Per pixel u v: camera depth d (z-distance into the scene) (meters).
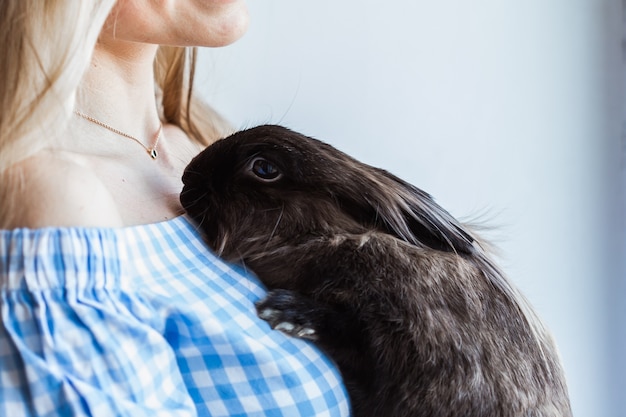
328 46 0.82
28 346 0.40
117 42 0.53
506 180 0.87
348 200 0.53
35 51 0.43
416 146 0.85
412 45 0.84
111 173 0.50
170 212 0.51
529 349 0.54
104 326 0.41
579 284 0.90
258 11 0.80
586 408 0.90
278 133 0.54
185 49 0.65
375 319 0.49
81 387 0.39
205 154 0.53
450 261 0.52
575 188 0.89
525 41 0.87
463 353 0.50
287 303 0.48
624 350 0.91
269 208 0.52
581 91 0.89
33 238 0.41
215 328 0.44
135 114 0.55
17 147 0.42
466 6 0.85
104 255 0.42
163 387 0.42
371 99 0.83
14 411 0.39
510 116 0.87
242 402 0.44
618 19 0.89
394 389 0.50
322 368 0.48
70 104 0.44
